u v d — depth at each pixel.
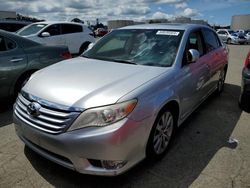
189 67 3.64
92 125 2.42
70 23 10.88
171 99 3.08
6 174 2.85
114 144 2.40
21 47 4.80
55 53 5.30
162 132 3.09
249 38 27.52
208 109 4.92
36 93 2.79
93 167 2.50
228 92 6.08
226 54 5.72
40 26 9.95
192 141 3.66
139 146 2.64
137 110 2.57
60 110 2.51
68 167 2.56
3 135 3.74
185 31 3.92
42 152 2.74
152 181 2.78
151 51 3.68
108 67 3.33
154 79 2.96
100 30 30.70
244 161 3.17
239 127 4.14
